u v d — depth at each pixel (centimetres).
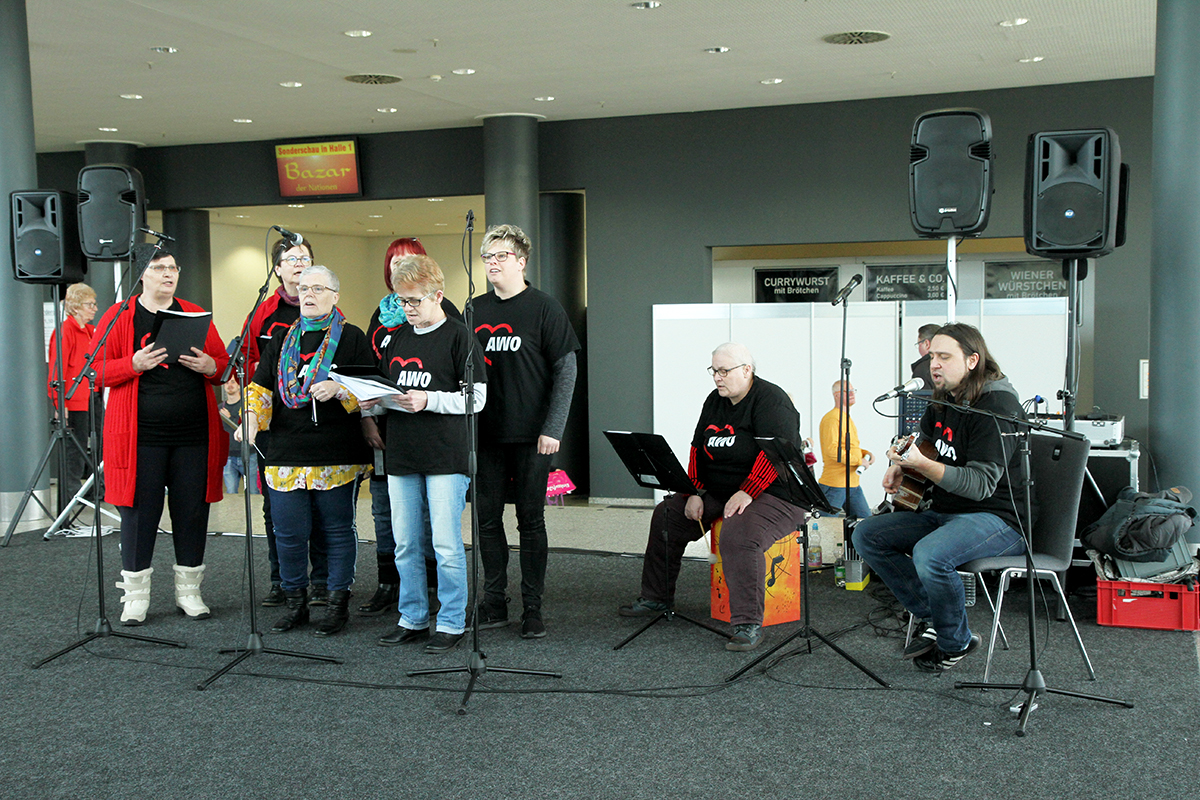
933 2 547
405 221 1527
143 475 425
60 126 872
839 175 805
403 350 386
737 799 264
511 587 505
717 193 831
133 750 300
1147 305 740
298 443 407
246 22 576
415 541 396
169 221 989
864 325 750
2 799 269
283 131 901
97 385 414
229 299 1534
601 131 852
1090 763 284
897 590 380
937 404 374
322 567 470
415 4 541
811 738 304
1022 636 410
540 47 632
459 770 284
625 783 275
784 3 547
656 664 376
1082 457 344
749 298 912
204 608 447
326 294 404
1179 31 466
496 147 839
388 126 881
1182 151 468
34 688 355
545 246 907
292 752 298
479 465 416
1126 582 419
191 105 793
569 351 405
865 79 727
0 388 646
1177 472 475
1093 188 430
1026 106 757
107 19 573
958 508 368
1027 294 841
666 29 595
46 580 520
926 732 307
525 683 354
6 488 649
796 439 422
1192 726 310
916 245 864
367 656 386
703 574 533
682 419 809
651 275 848
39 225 552
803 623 401
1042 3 550
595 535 685
